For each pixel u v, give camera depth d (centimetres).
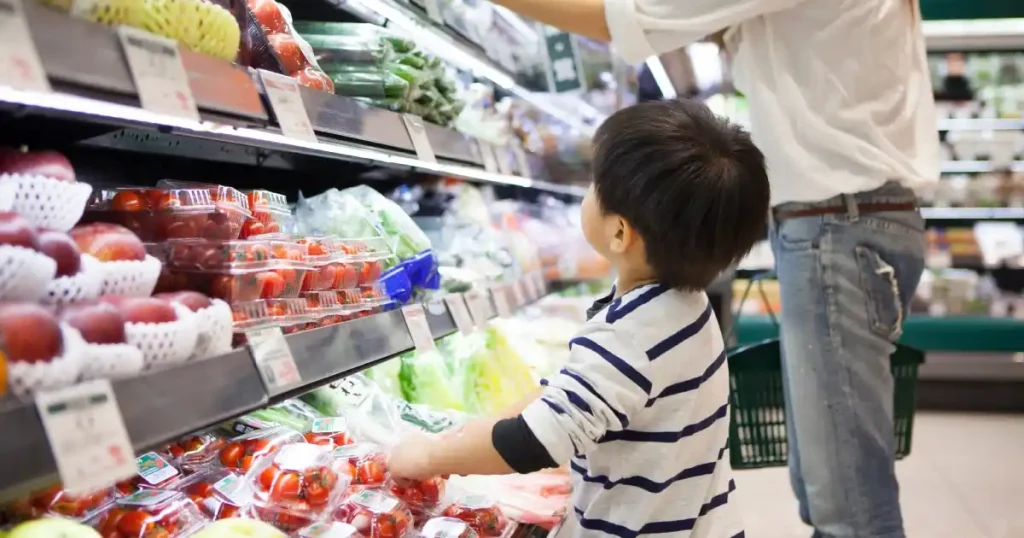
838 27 177
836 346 180
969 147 508
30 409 67
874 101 181
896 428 250
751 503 331
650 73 356
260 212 128
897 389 248
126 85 83
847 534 181
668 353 119
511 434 113
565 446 112
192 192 111
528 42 279
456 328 167
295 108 117
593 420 113
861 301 179
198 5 104
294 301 123
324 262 134
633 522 120
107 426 73
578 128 345
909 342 481
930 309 506
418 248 172
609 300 134
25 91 74
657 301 121
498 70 248
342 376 117
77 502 94
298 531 108
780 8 177
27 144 120
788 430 218
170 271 108
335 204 165
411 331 144
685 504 125
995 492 339
